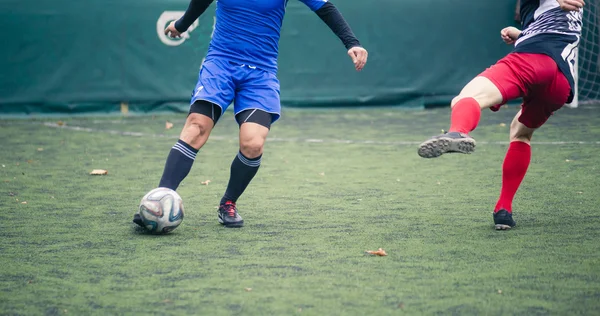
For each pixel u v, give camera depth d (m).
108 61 43.09
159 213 16.08
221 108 16.83
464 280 12.69
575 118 40.06
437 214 18.55
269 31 17.05
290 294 11.97
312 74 45.66
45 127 38.56
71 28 42.34
